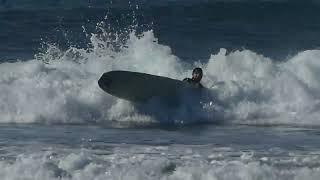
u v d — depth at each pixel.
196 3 119.25
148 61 74.12
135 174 40.16
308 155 47.50
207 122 63.34
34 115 63.41
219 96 65.06
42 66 69.25
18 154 47.56
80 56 77.06
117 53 77.12
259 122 62.97
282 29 109.50
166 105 64.38
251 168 40.56
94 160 43.31
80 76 67.75
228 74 69.31
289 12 115.19
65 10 119.44
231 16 114.69
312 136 55.81
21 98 64.50
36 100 64.31
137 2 120.94
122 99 64.44
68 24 112.75
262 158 45.41
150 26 111.38
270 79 66.50
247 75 68.75
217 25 111.25
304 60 69.88
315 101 64.94
